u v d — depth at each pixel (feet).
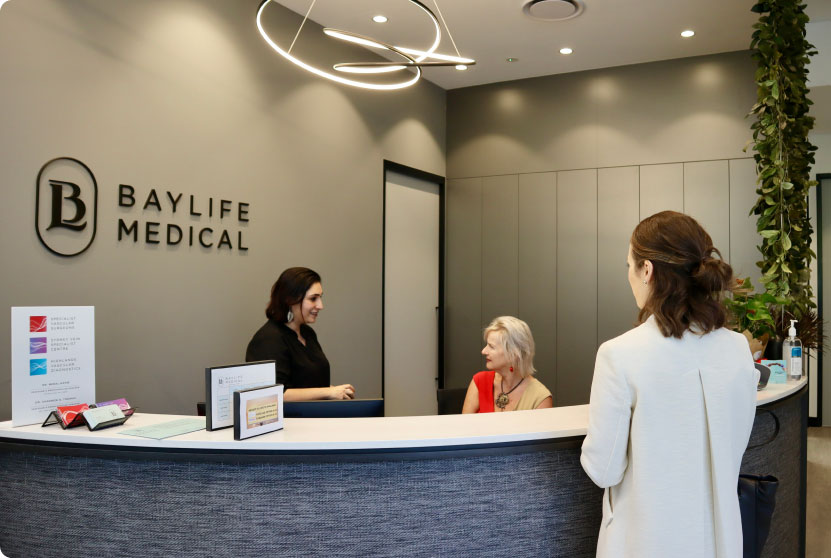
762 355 10.16
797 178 11.46
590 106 19.12
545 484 5.98
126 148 10.96
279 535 5.57
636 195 18.49
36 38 9.57
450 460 5.71
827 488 15.30
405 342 19.30
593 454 5.00
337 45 16.21
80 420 6.20
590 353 18.97
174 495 5.65
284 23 14.56
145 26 11.31
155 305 11.48
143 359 11.25
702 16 15.21
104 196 10.59
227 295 13.03
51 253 9.80
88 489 5.84
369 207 17.37
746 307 10.09
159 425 6.23
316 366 10.32
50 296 9.78
